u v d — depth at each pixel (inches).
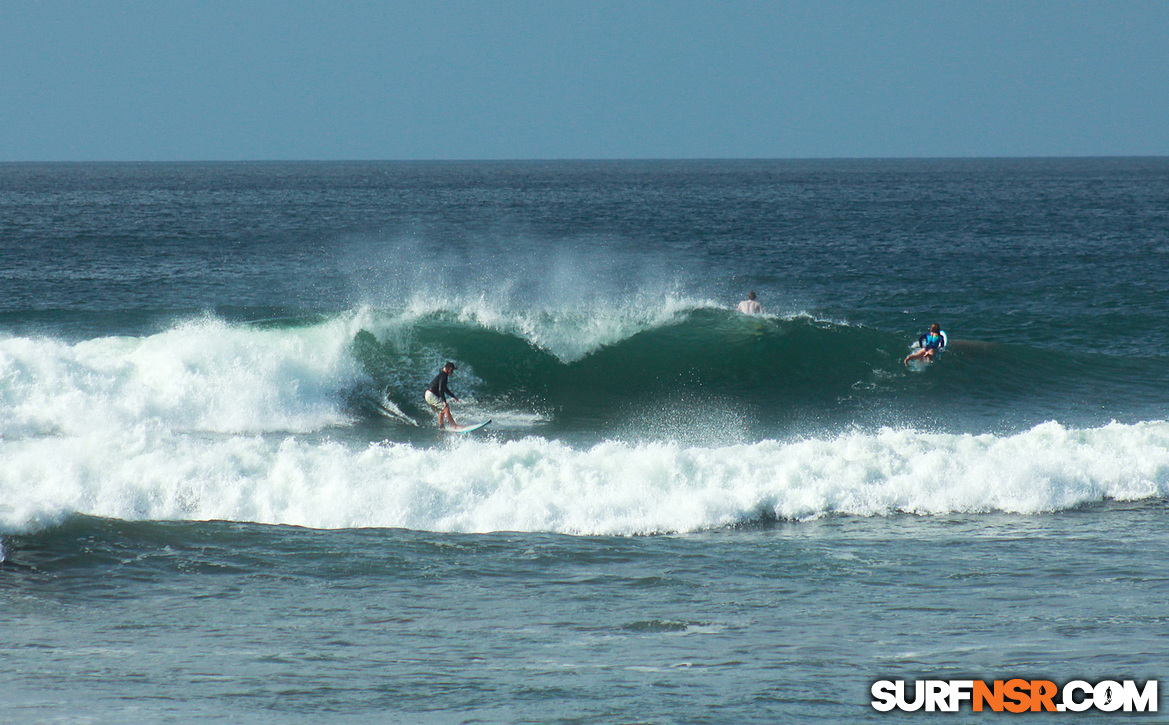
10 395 2444.6
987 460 2007.9
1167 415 2817.4
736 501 1838.1
